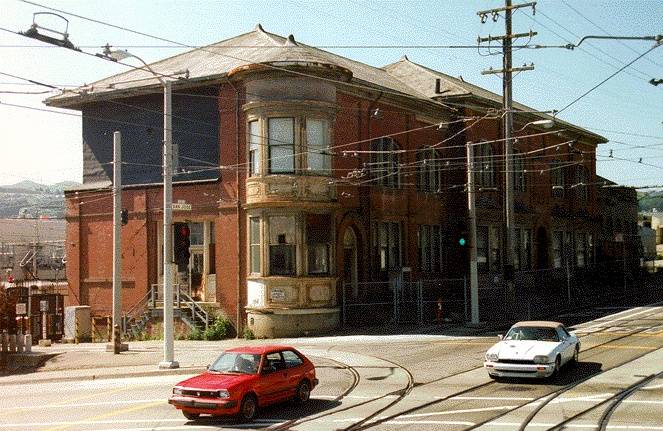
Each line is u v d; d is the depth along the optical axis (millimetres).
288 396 17375
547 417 15234
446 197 46812
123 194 39500
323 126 35312
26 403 20000
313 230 34906
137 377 24375
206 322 35719
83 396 20719
